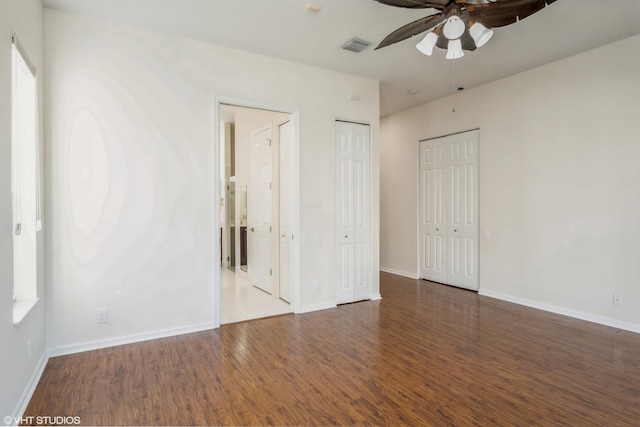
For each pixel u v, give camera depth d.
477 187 5.14
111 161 3.18
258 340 3.36
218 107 3.68
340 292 4.59
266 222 5.17
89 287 3.11
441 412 2.20
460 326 3.74
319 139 4.32
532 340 3.36
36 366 2.56
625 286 3.61
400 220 6.45
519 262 4.57
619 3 2.93
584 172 3.92
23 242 2.55
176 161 3.47
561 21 3.23
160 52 3.39
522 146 4.51
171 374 2.68
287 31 3.39
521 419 2.12
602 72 3.76
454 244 5.50
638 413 2.19
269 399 2.35
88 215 3.10
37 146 2.66
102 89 3.15
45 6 2.91
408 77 4.65
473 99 5.11
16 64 2.37
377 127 4.82
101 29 3.15
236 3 2.91
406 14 3.09
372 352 3.09
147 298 3.35
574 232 4.01
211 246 3.65
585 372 2.71
